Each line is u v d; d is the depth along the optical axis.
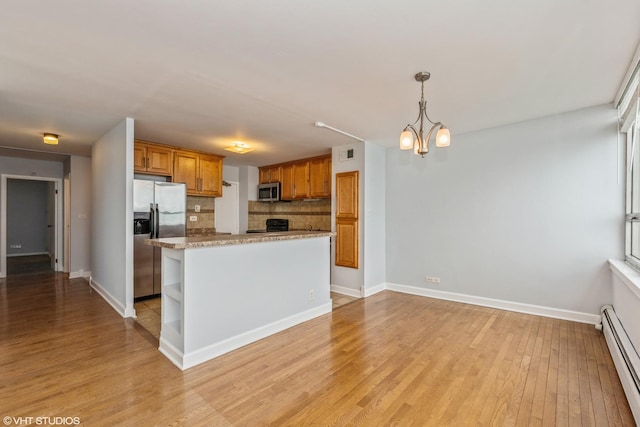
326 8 1.60
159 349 2.65
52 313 3.57
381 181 4.75
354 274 4.50
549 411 1.85
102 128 3.84
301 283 3.40
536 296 3.54
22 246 8.35
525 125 3.57
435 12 1.64
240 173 6.54
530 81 2.49
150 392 2.03
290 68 2.27
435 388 2.09
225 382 2.16
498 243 3.79
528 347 2.70
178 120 3.49
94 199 4.67
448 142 2.18
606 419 1.78
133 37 1.88
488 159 3.84
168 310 2.66
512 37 1.87
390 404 1.92
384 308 3.86
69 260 5.59
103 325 3.21
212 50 2.03
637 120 2.43
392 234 4.75
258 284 2.92
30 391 2.02
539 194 3.50
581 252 3.26
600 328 3.05
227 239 2.68
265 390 2.07
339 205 4.66
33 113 3.25
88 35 1.85
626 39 1.88
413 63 2.19
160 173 4.57
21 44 1.94
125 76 2.40
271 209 6.73
